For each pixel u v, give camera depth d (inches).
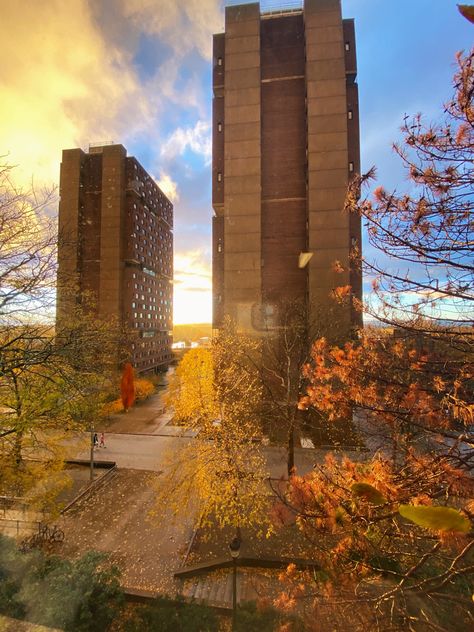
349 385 120.3
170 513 378.0
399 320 115.5
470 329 105.3
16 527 338.3
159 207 1675.7
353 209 112.5
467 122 84.5
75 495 436.5
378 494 45.5
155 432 722.2
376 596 105.7
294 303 538.6
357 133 590.6
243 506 319.6
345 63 596.7
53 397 327.3
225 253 607.2
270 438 511.2
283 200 605.0
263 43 623.5
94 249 1236.5
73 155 1204.5
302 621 113.7
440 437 93.8
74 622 139.2
